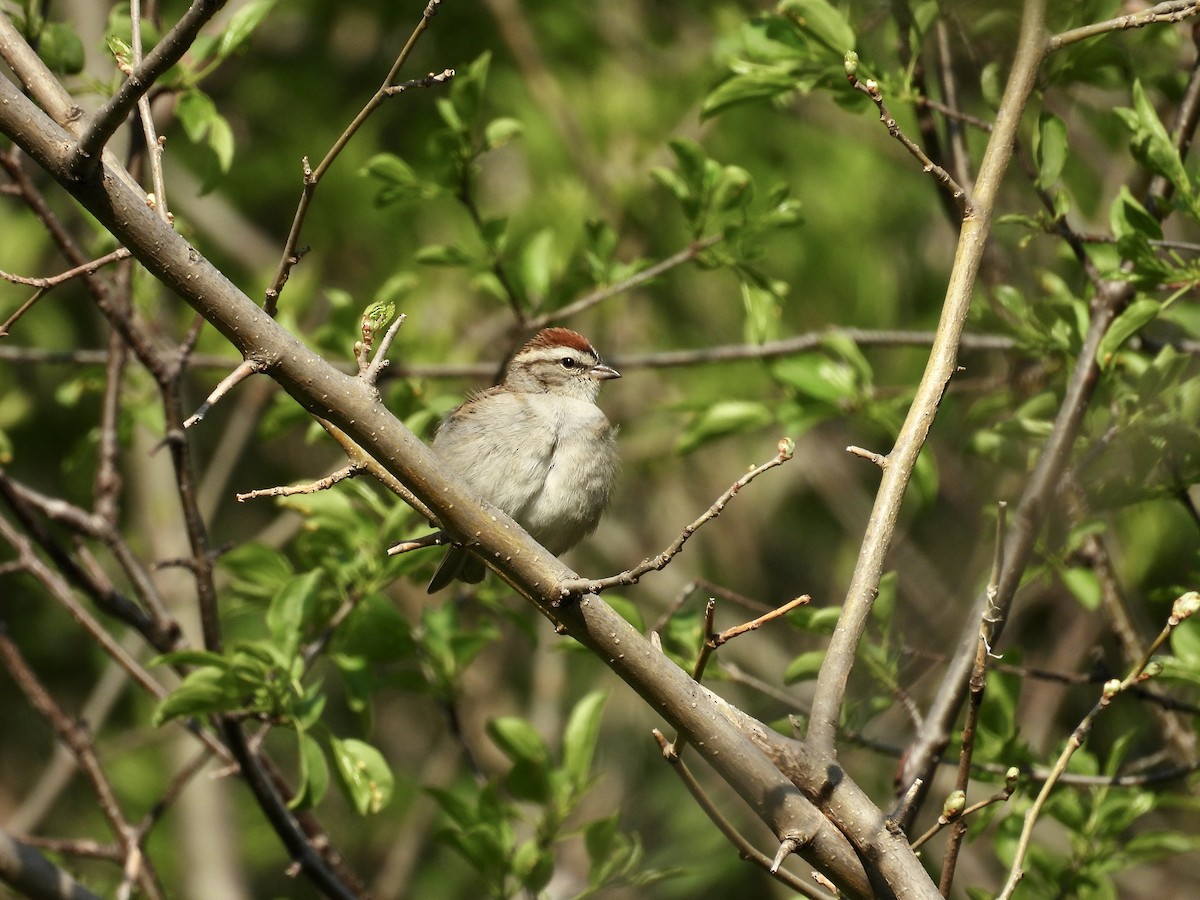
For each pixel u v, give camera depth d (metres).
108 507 10.09
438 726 16.92
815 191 16.73
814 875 6.01
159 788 15.97
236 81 17.03
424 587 15.11
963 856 12.52
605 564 17.19
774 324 11.73
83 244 13.64
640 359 11.41
